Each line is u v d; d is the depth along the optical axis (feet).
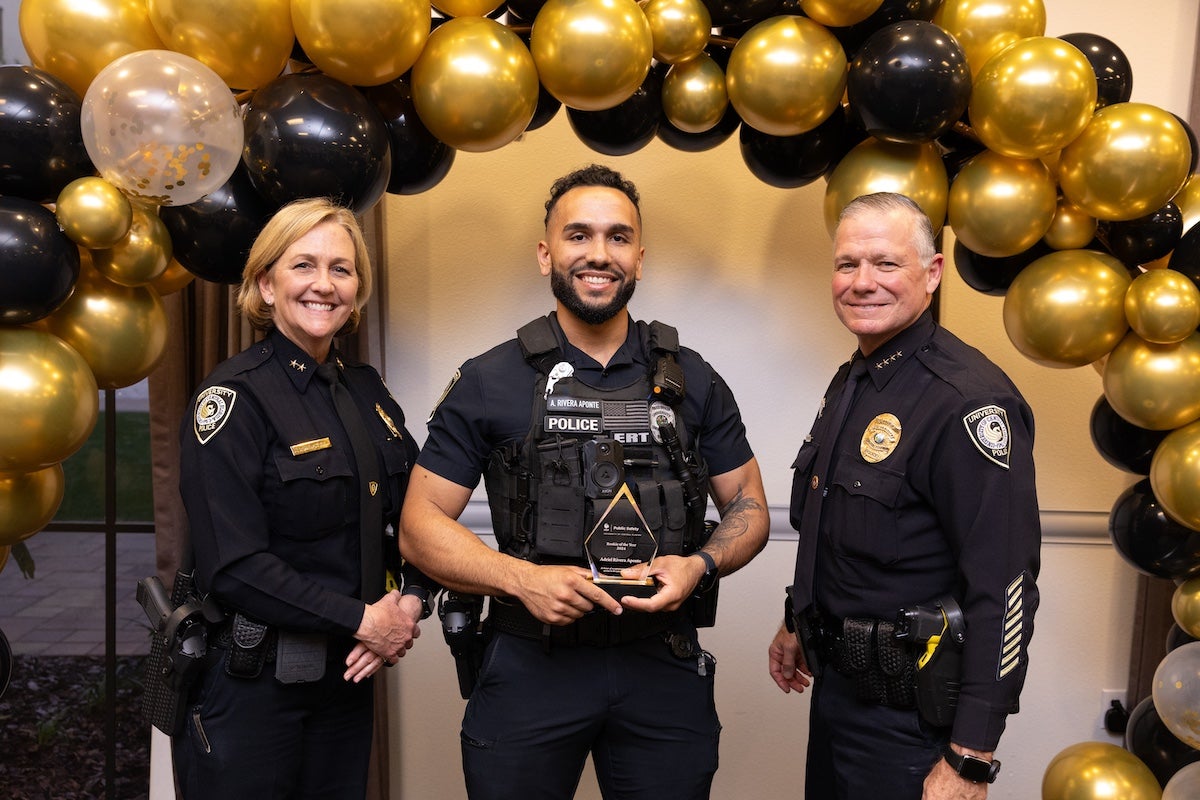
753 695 7.86
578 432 5.19
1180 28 7.31
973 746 4.50
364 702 5.35
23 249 4.27
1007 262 5.67
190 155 4.43
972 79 5.18
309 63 5.29
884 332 4.97
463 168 7.50
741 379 7.75
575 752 5.29
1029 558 4.58
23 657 9.59
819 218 7.59
